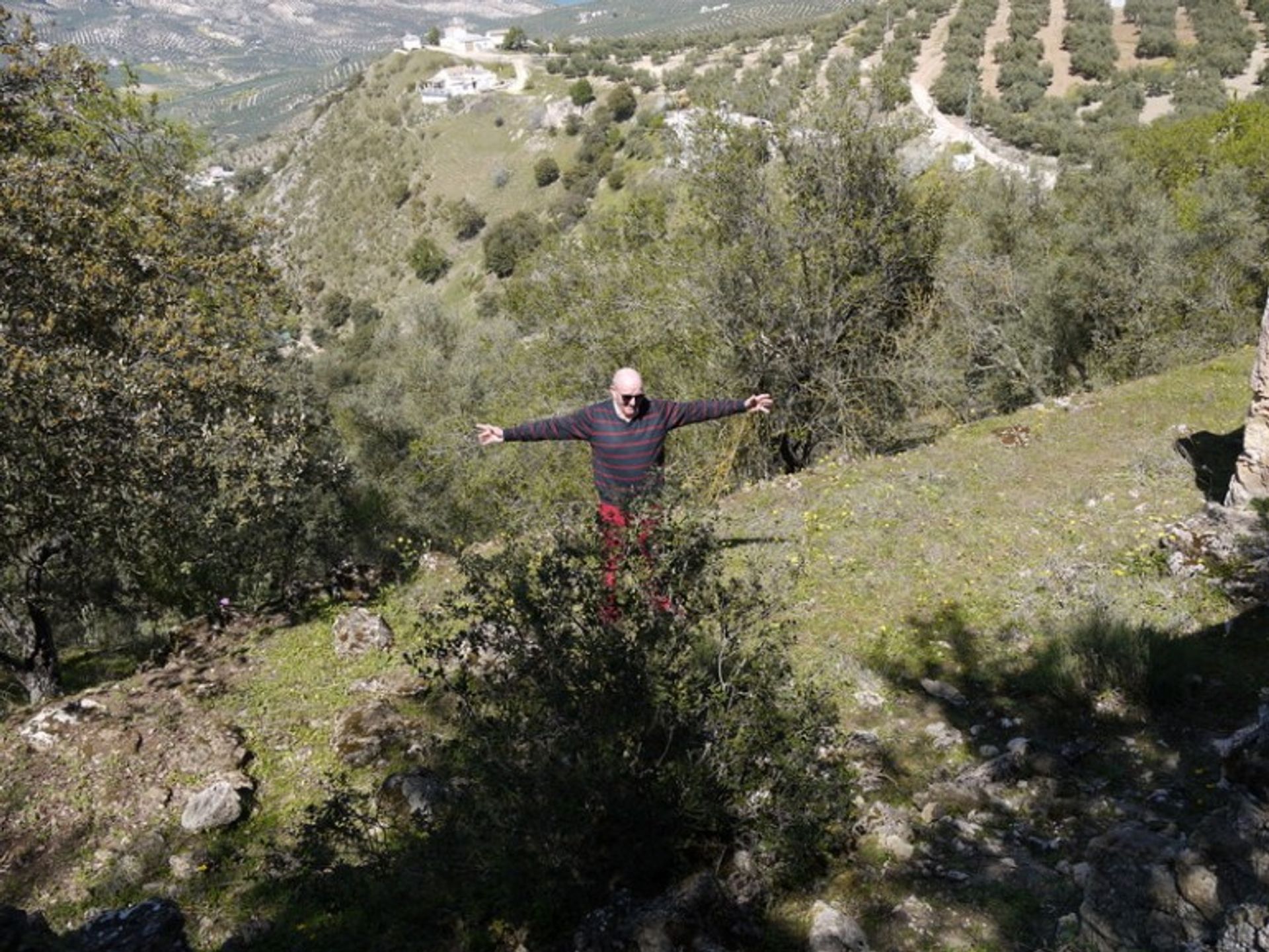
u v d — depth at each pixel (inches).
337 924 175.6
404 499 1008.9
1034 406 494.9
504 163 6018.7
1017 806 182.1
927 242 584.7
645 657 162.4
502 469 651.5
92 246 455.8
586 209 4709.6
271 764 248.1
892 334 574.9
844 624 273.3
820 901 151.4
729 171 533.6
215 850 212.2
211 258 544.1
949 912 147.2
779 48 6432.1
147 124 696.4
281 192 7116.1
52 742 255.9
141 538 437.1
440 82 6899.6
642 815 152.9
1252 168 1143.0
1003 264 870.4
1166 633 240.1
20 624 446.9
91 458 368.8
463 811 170.1
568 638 168.6
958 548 318.7
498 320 1114.7
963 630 263.6
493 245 4436.5
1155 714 211.0
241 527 460.4
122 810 227.9
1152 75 4084.6
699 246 561.3
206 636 338.0
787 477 437.7
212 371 445.1
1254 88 3865.7
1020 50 4660.4
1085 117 3784.5
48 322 389.4
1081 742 203.6
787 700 174.9
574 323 614.2
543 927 157.4
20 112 551.8
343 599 373.4
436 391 1139.3
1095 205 935.7
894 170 538.9
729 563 314.7
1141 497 349.7
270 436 474.9
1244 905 107.2
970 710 225.5
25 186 430.9
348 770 238.8
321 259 6082.7
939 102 4185.5
